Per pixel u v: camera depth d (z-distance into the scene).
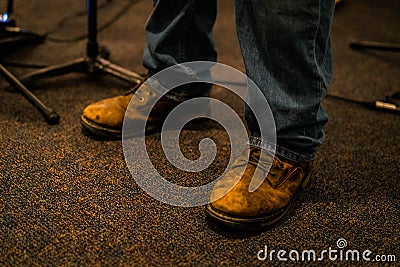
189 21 1.07
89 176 0.97
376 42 1.87
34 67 1.49
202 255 0.79
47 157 1.02
